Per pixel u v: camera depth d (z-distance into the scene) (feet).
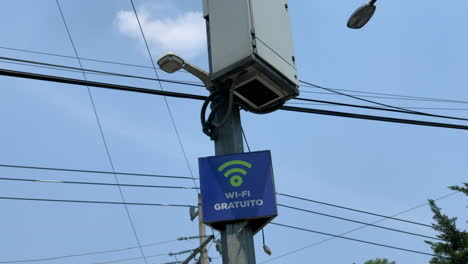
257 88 24.25
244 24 23.84
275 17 25.54
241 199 21.90
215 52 24.31
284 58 25.13
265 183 22.20
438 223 77.97
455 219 77.56
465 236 75.97
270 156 22.82
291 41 26.20
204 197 22.02
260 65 23.26
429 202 79.15
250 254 21.30
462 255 73.92
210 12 25.20
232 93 23.44
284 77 24.67
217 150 23.66
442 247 75.72
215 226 22.18
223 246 21.72
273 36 24.86
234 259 21.12
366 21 33.45
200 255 71.77
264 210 21.70
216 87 24.30
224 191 22.04
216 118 24.14
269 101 25.23
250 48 23.29
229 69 23.56
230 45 23.93
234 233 21.57
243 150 23.89
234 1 24.52
